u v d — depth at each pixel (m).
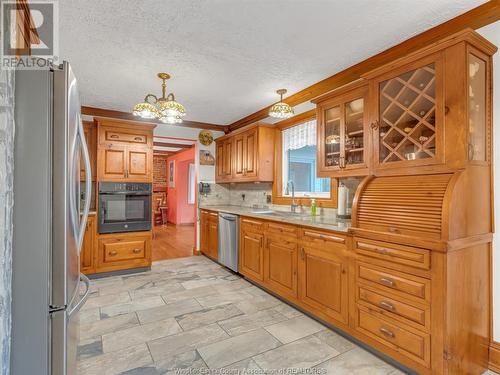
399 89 2.01
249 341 2.10
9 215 1.08
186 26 2.00
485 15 1.80
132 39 2.16
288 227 2.72
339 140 2.62
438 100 1.73
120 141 3.81
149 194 3.99
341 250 2.15
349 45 2.26
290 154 3.89
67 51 2.34
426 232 1.62
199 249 4.92
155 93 3.37
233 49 2.32
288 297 2.72
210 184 5.05
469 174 1.66
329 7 1.79
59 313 1.20
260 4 1.76
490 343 1.82
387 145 2.05
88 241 3.56
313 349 2.00
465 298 1.63
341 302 2.14
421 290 1.63
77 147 1.42
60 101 1.22
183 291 3.15
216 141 5.02
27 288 1.15
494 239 1.81
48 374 1.18
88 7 1.77
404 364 1.72
